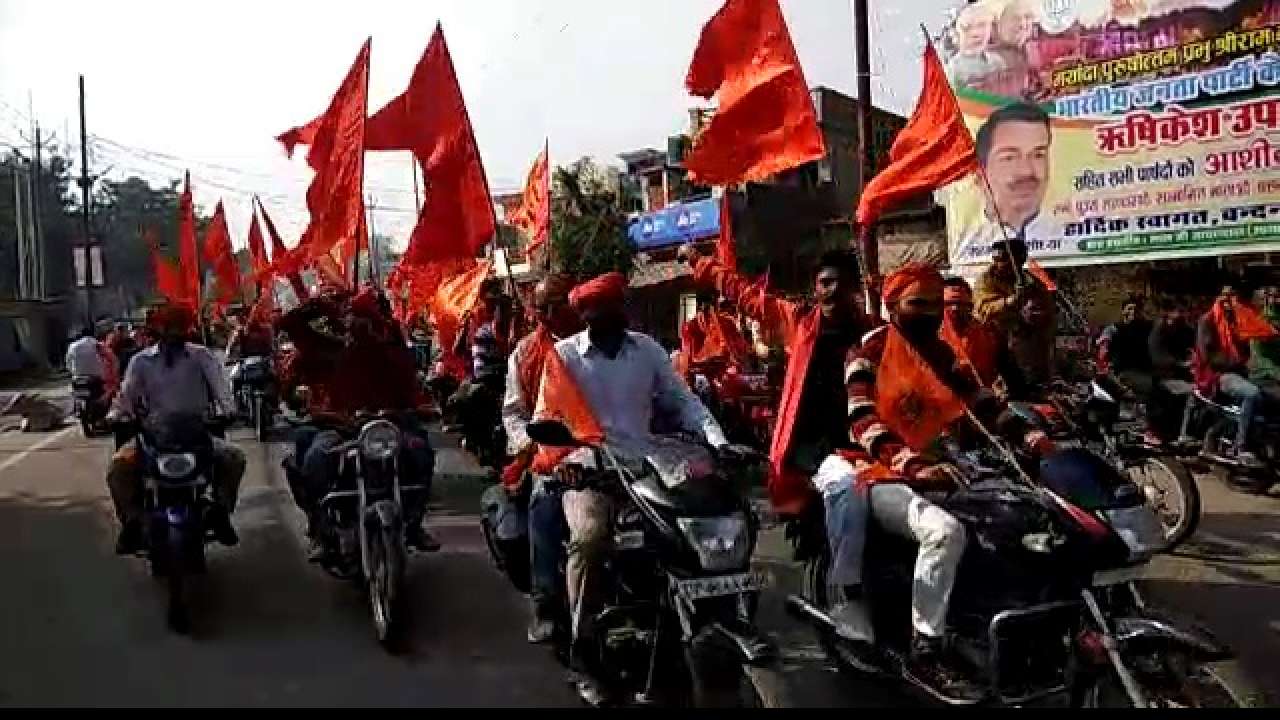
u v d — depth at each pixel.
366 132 7.55
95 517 9.15
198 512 6.12
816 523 4.90
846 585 4.42
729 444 4.59
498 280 10.23
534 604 4.90
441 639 5.76
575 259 26.61
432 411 7.04
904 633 4.41
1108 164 12.66
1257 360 8.67
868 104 12.96
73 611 6.39
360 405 6.78
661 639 4.22
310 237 8.19
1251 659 5.05
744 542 4.07
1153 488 7.00
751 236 24.83
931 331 4.73
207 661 5.48
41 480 11.25
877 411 4.50
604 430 4.79
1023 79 13.40
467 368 11.17
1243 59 11.46
